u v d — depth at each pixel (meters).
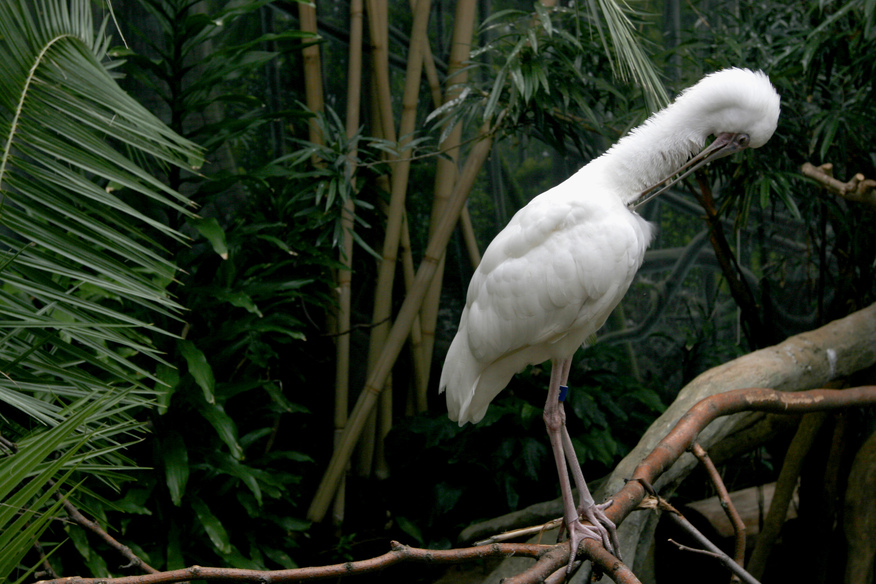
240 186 4.00
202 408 2.74
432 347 4.20
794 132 3.14
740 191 3.28
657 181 1.88
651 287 4.88
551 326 1.90
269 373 3.58
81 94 1.57
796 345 2.74
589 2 2.17
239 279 3.11
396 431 3.98
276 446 4.05
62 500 0.88
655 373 4.92
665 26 4.59
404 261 4.12
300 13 3.86
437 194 4.06
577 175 1.92
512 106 2.79
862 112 3.00
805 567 3.54
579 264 1.82
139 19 3.81
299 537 3.72
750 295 3.73
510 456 3.63
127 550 1.26
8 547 0.81
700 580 3.69
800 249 4.80
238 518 3.12
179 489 2.58
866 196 2.50
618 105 3.30
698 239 4.91
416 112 4.26
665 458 1.70
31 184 1.38
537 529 1.63
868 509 2.84
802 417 3.14
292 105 4.16
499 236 2.01
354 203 3.52
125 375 1.52
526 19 3.16
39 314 1.36
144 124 1.63
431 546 3.58
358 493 4.04
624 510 1.60
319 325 4.03
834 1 3.01
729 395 1.91
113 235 1.46
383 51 3.85
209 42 3.93
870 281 3.36
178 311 2.93
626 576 1.26
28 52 1.50
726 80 1.80
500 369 2.06
